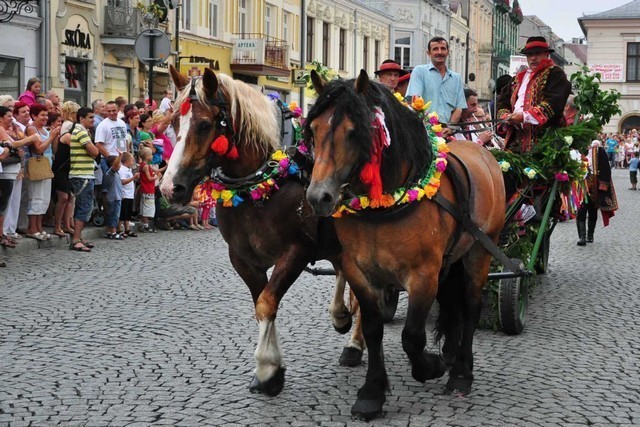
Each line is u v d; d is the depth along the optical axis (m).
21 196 12.83
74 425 5.32
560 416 5.59
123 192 14.45
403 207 5.36
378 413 5.51
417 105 5.99
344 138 4.96
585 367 6.84
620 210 24.05
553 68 8.39
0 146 11.59
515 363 6.95
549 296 10.11
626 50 61.44
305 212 5.89
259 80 35.81
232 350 7.13
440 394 6.06
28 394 5.90
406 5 52.09
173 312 8.59
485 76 73.81
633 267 12.65
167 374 6.42
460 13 64.62
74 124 13.06
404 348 5.52
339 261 6.22
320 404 5.80
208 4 31.55
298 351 7.18
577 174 8.12
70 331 7.73
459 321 6.52
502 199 6.87
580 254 14.20
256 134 5.91
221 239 14.82
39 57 22.69
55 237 13.21
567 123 9.77
